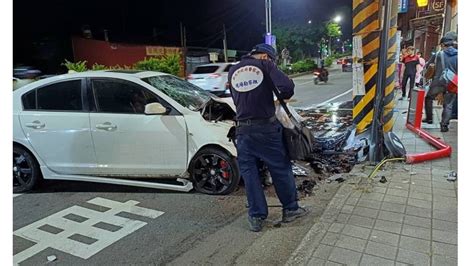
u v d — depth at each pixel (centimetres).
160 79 486
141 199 439
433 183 411
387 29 470
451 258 269
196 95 489
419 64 1045
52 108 470
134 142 444
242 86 325
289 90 319
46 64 2764
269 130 328
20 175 480
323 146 550
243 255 304
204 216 385
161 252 319
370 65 527
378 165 471
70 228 372
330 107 1097
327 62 4272
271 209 389
